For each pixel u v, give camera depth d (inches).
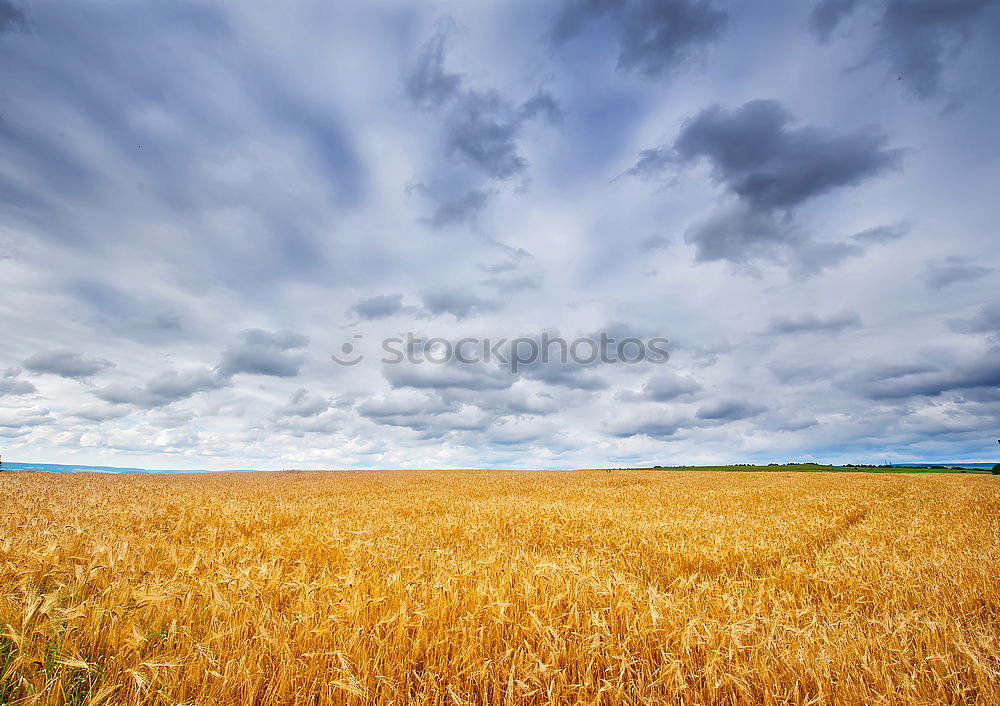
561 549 387.5
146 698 129.4
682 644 157.8
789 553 366.6
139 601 169.6
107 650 149.6
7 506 548.7
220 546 329.4
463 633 165.3
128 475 2006.6
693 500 849.5
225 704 132.8
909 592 245.8
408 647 161.9
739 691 144.8
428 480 1630.2
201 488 1160.8
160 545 300.2
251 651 152.1
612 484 1382.9
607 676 154.7
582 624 180.4
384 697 139.0
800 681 147.1
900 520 574.9
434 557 302.4
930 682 148.5
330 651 146.7
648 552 350.3
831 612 214.7
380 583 215.0
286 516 514.9
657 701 141.0
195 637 161.3
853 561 303.6
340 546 307.9
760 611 203.6
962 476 1991.9
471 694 145.4
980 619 216.4
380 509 645.9
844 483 1430.9
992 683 145.5
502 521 516.1
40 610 147.3
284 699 138.6
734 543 372.2
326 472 2822.3
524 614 181.0
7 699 126.7
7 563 212.5
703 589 237.1
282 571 243.6
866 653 155.7
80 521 408.8
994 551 338.3
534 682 146.0
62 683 128.0
